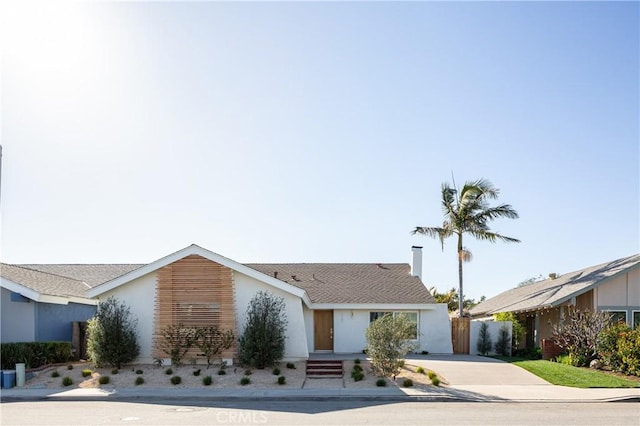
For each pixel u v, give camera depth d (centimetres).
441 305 3167
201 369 2256
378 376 2114
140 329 2428
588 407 1627
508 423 1387
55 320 2747
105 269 3862
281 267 3809
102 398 1808
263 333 2273
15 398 1823
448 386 1970
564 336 2556
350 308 3111
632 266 2723
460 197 3588
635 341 2120
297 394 1817
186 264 2430
